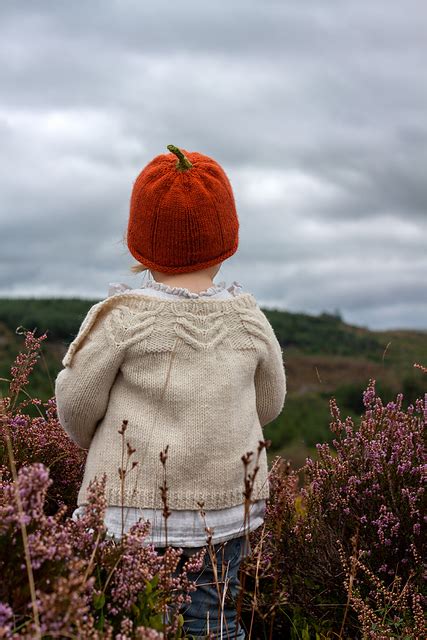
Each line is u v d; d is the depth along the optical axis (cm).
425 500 261
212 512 239
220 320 251
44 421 300
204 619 238
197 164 260
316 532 277
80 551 195
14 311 4144
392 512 268
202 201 250
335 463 300
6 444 275
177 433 238
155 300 245
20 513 170
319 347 5184
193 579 238
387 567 264
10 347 3064
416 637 223
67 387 244
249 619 269
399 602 241
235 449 245
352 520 275
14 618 167
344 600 267
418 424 294
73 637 158
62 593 156
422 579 254
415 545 259
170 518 234
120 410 243
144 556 204
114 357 239
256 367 266
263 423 287
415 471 270
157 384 239
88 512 199
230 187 267
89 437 258
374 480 276
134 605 191
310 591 271
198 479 238
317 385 3184
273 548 272
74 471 298
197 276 258
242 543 250
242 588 218
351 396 2277
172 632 197
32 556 175
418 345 5606
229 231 259
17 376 294
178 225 249
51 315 4097
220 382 245
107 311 247
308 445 1673
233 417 247
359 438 295
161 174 254
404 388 2025
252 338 258
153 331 241
